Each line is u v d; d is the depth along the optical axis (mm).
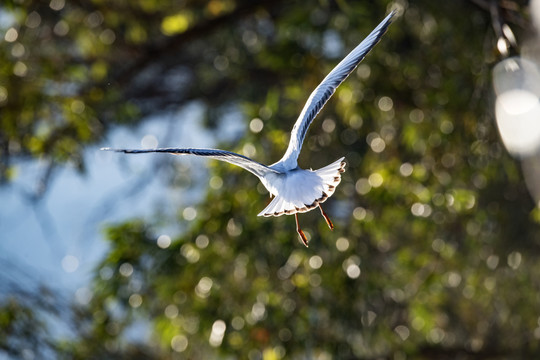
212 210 13164
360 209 13516
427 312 14156
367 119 15219
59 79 15094
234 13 16750
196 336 13516
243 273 13258
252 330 12945
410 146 14602
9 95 14242
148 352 14539
